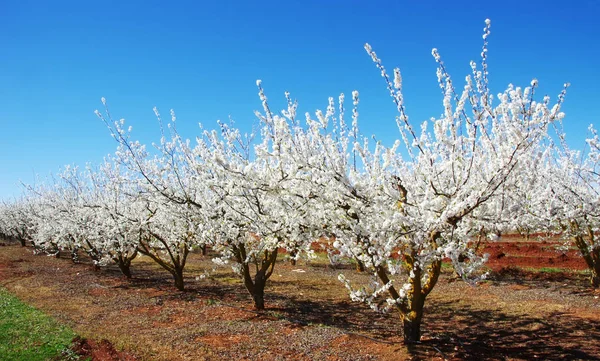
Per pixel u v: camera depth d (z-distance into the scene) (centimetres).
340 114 703
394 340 837
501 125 590
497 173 581
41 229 2480
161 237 1438
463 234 688
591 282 1374
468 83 578
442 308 1127
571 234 1320
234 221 998
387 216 667
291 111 698
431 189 672
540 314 1032
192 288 1480
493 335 876
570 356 742
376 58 564
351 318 1038
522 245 2225
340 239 697
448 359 726
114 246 1627
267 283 1574
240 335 895
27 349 793
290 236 848
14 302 1269
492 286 1413
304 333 898
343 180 654
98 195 1723
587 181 1068
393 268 691
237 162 882
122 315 1099
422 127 735
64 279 1731
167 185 1149
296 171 699
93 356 768
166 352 794
